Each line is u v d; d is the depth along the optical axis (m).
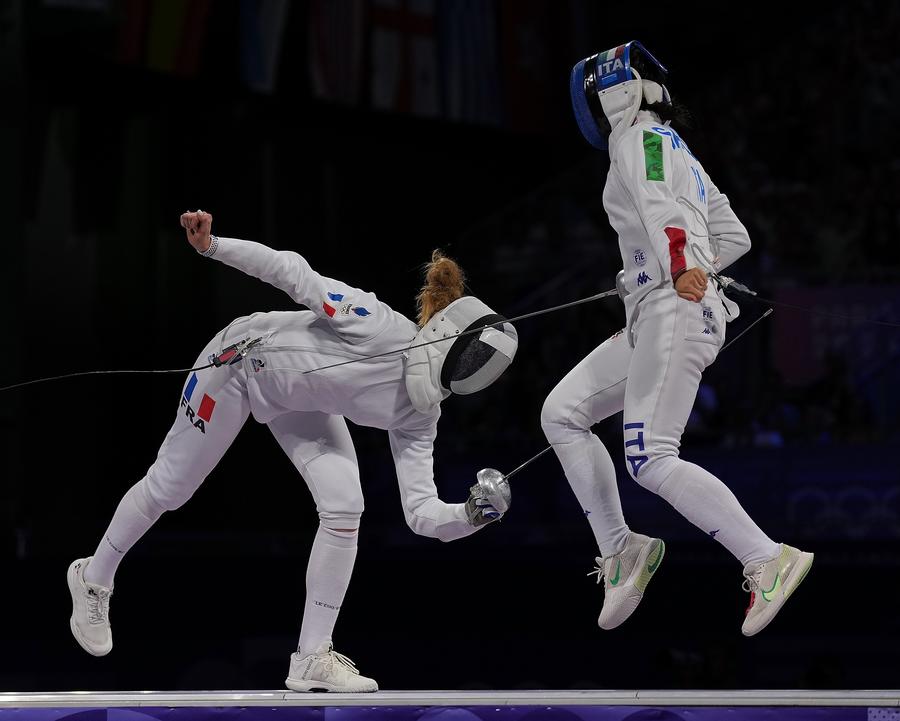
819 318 29.34
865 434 27.12
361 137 33.00
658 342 9.25
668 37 37.25
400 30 33.00
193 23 29.34
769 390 28.34
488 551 21.38
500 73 34.78
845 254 31.81
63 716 8.90
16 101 26.55
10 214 26.52
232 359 10.17
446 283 10.61
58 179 28.02
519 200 35.66
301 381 10.05
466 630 19.27
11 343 26.38
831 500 24.75
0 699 8.95
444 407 31.00
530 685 18.84
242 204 30.83
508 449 27.14
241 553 25.48
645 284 9.40
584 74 9.95
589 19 36.72
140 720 8.95
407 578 19.59
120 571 19.17
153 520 10.69
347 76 32.16
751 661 18.36
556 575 19.61
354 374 10.07
